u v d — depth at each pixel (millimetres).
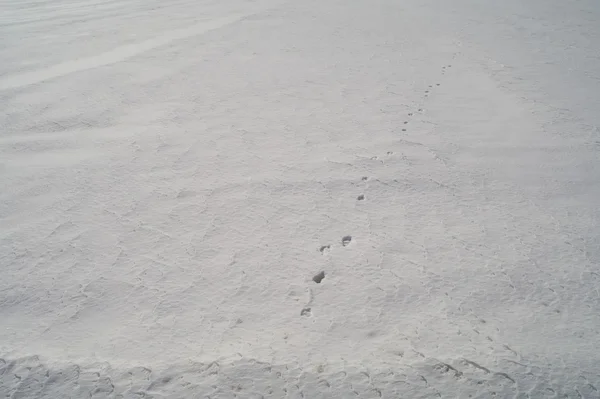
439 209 3473
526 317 2482
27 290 2812
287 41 7996
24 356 2328
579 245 3055
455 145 4453
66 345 2402
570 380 2066
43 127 5023
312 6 10586
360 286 2748
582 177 3881
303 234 3234
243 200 3631
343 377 2123
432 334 2379
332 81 6176
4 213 3598
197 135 4734
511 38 8188
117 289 2791
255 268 2928
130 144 4578
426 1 11125
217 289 2766
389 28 8789
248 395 2051
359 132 4738
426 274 2822
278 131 4777
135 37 8492
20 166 4262
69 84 6203
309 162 4156
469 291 2682
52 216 3527
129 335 2451
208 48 7668
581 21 9281
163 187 3846
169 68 6746
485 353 2236
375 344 2328
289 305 2627
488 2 11031
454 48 7621
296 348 2320
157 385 2117
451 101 5551
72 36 8734
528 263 2896
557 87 5938
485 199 3592
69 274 2930
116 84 6164
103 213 3541
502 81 6180
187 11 10508
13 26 9695
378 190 3717
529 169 4020
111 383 2137
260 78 6301
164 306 2646
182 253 3082
